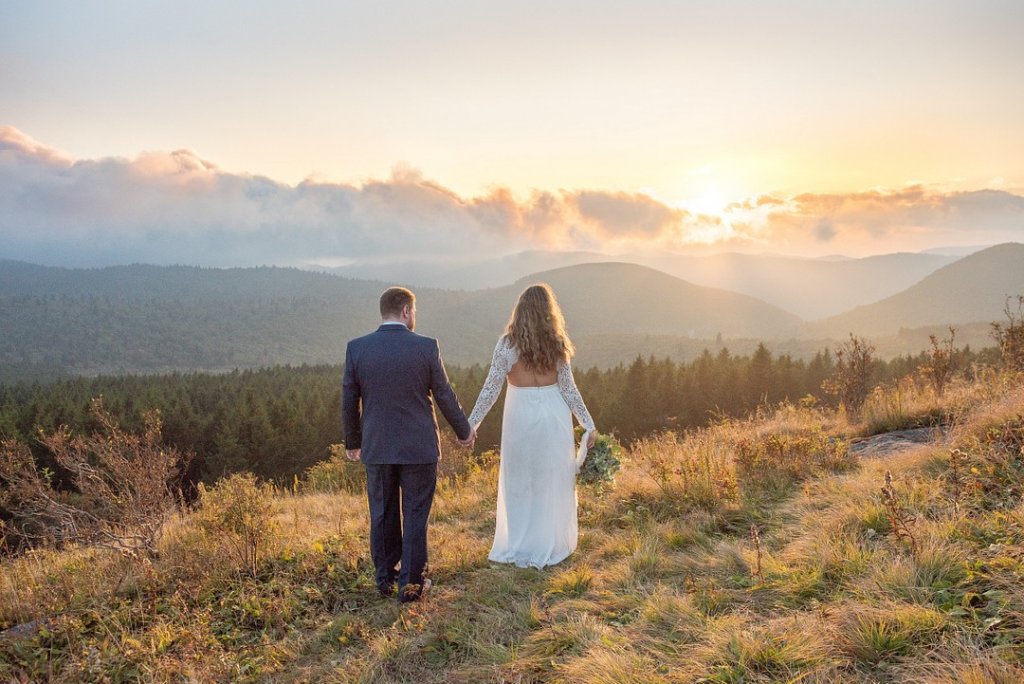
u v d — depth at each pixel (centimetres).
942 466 506
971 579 300
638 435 6456
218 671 333
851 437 804
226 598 421
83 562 512
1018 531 339
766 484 577
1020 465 447
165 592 445
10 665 346
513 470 464
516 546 462
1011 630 252
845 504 450
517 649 321
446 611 379
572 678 280
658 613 332
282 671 332
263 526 487
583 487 629
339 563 467
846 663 257
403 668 319
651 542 457
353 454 425
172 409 5591
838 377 919
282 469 5459
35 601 426
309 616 394
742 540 441
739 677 256
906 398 848
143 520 516
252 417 5475
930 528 363
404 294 422
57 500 527
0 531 523
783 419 984
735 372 7138
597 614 354
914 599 292
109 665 339
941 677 230
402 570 402
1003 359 851
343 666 327
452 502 670
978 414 622
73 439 532
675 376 7794
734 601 341
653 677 263
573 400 478
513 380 475
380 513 414
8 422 4809
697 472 592
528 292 470
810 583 335
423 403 409
